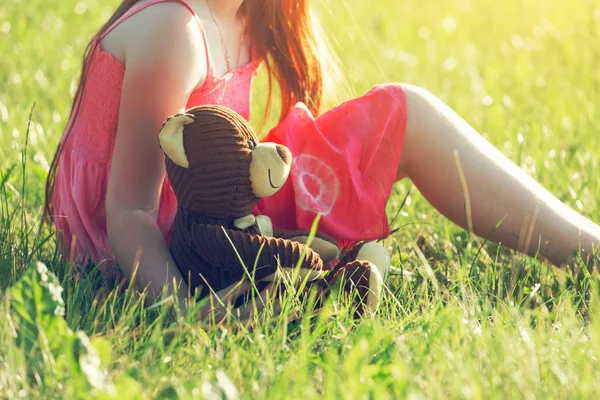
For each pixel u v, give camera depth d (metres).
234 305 2.79
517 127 5.45
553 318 2.84
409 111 3.18
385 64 7.56
